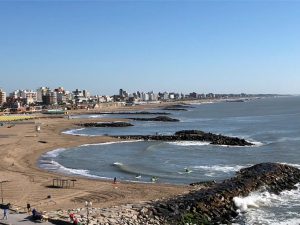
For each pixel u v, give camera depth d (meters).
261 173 60.78
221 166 76.69
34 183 58.72
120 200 49.47
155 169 73.69
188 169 73.44
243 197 51.62
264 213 47.94
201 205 46.34
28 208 42.84
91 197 50.94
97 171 71.50
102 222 38.94
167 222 41.81
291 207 49.91
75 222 37.41
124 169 72.94
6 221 38.41
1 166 73.44
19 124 171.00
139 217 41.56
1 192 53.25
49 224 37.62
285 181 60.00
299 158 84.88
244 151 96.38
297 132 138.75
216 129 158.75
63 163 79.56
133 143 112.38
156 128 166.25
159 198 50.28
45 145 104.62
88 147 103.88
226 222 45.00
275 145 105.25
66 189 55.09
